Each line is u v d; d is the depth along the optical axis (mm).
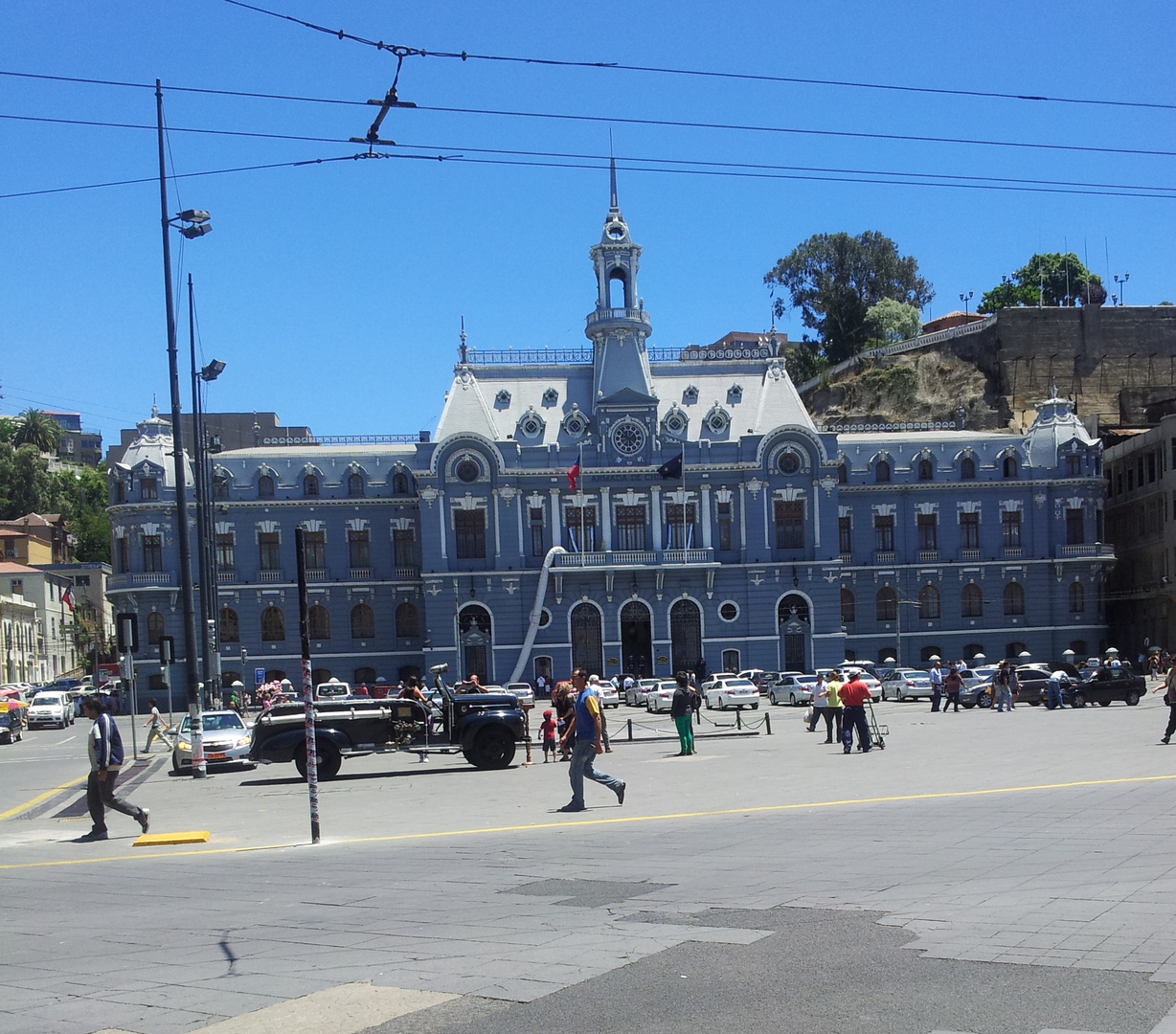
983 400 127250
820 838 21922
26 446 171500
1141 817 22109
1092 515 104312
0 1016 12289
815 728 56156
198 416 63094
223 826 29016
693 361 105312
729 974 12695
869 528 103688
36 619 133375
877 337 145250
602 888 18000
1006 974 12250
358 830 26969
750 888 17281
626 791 32656
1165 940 13172
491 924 15625
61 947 15508
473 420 99562
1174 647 99625
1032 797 26234
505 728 41969
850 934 14109
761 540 98688
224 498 100500
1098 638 103938
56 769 51031
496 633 97250
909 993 11781
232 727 49250
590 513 99312
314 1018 11734
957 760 36469
